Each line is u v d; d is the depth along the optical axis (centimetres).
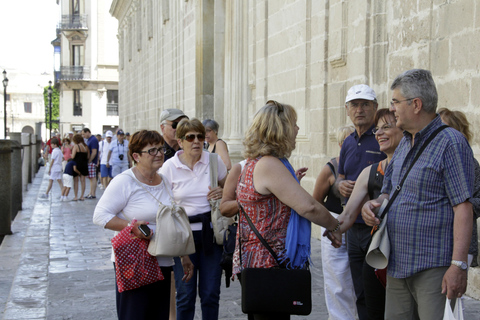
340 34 818
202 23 1691
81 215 1292
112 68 5569
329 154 877
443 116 368
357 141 439
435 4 603
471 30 549
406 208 302
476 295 546
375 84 733
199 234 445
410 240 301
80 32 5491
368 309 379
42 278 695
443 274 296
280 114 326
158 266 371
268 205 324
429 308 299
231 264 414
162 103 2439
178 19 2033
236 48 1302
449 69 583
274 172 318
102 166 1803
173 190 455
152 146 384
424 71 303
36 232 1058
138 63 3322
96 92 5581
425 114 301
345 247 435
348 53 804
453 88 577
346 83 812
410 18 642
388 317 325
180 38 2002
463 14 559
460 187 286
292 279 314
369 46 748
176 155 467
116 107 5666
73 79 5488
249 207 328
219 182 471
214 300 440
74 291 632
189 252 374
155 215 378
